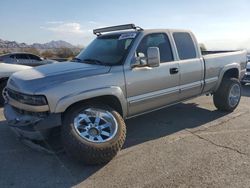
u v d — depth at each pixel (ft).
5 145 14.69
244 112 20.83
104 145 11.90
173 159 12.98
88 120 12.43
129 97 14.25
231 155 13.32
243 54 22.22
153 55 13.98
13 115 13.08
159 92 15.65
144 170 11.97
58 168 12.25
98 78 13.00
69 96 11.97
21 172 11.94
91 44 17.21
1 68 22.97
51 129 12.00
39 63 53.06
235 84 20.29
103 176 11.55
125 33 15.76
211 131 16.75
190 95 17.95
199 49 18.35
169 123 18.30
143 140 15.43
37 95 11.74
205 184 10.77
